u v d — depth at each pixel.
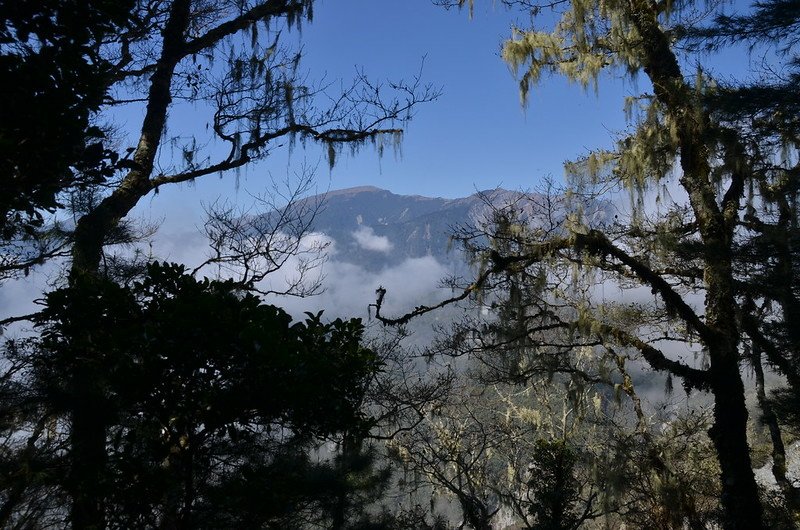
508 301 9.52
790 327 6.66
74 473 3.55
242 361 3.57
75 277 3.97
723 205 8.72
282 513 4.14
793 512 9.60
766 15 6.27
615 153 10.29
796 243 6.17
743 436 8.06
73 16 2.98
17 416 4.09
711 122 8.26
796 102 6.23
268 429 3.96
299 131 8.98
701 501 11.48
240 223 8.25
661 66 8.85
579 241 8.72
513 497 10.92
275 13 8.81
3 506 3.51
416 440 12.12
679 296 8.59
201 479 3.89
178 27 7.85
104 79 3.25
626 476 10.45
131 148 3.29
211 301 3.54
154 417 3.81
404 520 10.75
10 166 2.89
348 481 6.92
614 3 9.05
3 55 2.76
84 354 3.80
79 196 6.77
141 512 3.62
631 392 10.55
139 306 3.84
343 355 4.18
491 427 14.06
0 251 6.65
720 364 8.23
